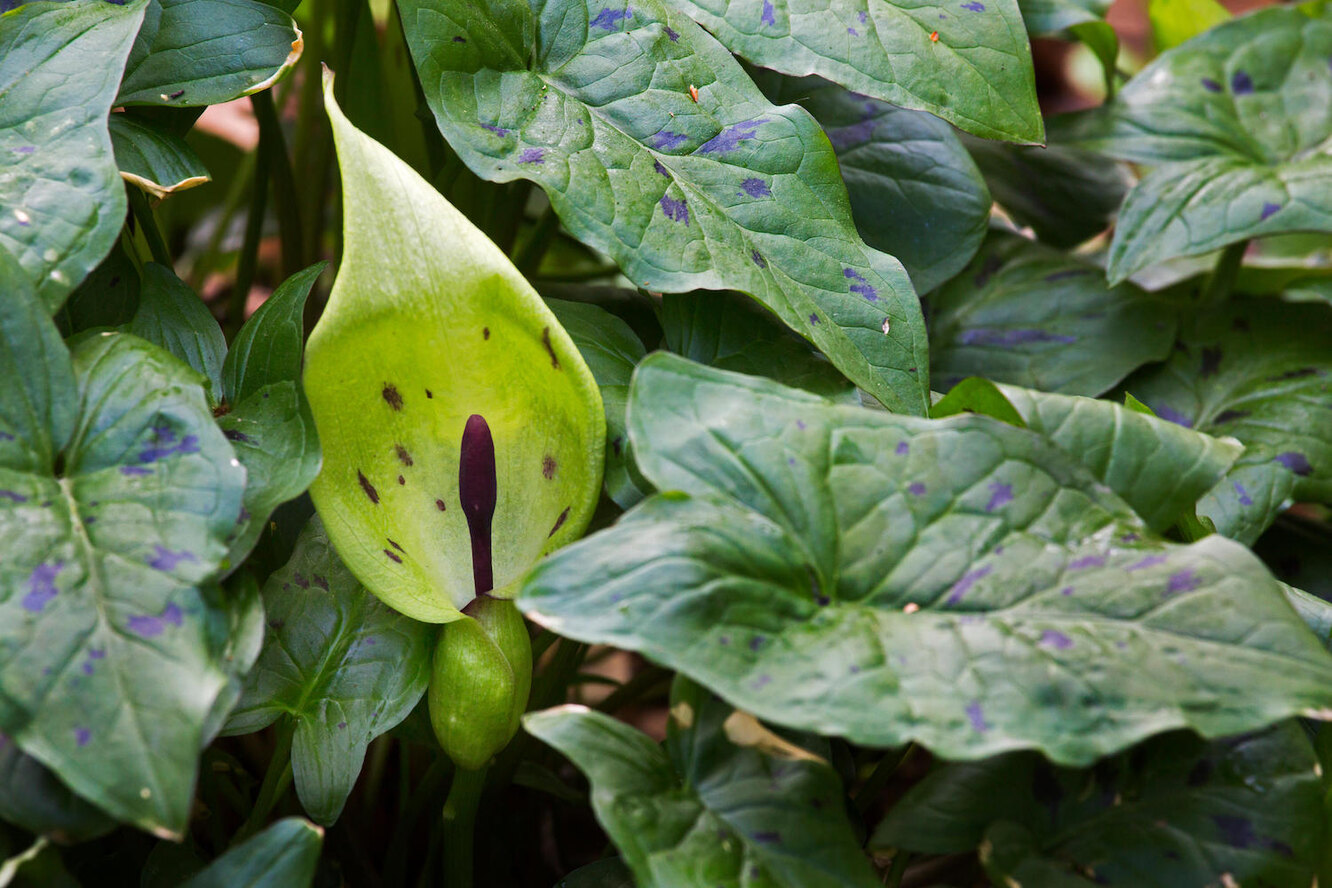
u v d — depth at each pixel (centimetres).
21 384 91
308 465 93
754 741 92
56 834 90
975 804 93
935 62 101
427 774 101
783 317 97
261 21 100
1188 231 107
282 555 102
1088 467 94
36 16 96
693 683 93
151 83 98
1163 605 91
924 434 93
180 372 93
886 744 88
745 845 91
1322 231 106
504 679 95
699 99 100
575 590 90
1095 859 92
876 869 101
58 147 94
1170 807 93
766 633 90
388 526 96
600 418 95
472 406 96
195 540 90
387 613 97
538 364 95
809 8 101
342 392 95
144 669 88
